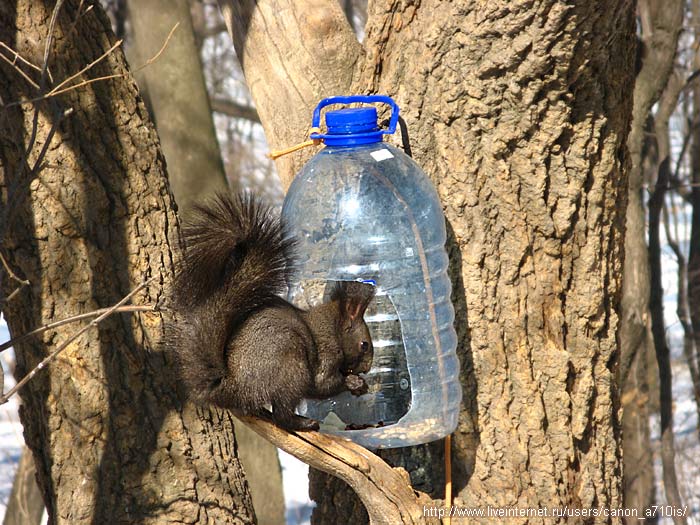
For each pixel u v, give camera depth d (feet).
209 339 12.30
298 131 14.88
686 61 40.37
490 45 12.73
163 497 13.65
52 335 13.47
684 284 42.68
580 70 12.60
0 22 13.43
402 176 13.21
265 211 12.85
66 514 13.61
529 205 13.43
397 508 12.62
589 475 13.82
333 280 14.16
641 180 29.96
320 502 14.97
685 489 37.70
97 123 13.61
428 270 13.29
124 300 11.83
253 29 15.25
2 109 11.74
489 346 13.73
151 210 13.93
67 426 13.56
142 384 13.67
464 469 13.94
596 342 13.80
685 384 47.42
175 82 27.32
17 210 13.34
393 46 13.94
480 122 13.25
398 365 14.97
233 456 14.32
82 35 13.69
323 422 14.73
